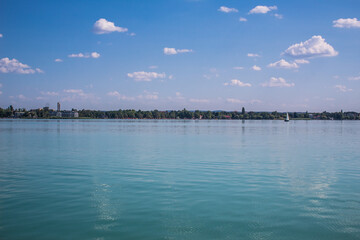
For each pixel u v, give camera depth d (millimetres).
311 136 76375
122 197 17438
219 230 13062
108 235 12500
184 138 66062
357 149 44125
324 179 22625
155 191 18766
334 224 13695
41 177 22844
